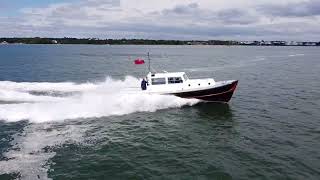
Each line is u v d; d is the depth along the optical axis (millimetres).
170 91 25625
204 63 72250
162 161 15492
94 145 17406
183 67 61594
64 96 27109
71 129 19859
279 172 14219
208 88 25844
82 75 46781
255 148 17109
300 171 14305
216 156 16078
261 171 14344
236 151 16703
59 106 23844
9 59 77750
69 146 17172
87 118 22016
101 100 24969
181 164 15141
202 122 22062
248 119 22719
